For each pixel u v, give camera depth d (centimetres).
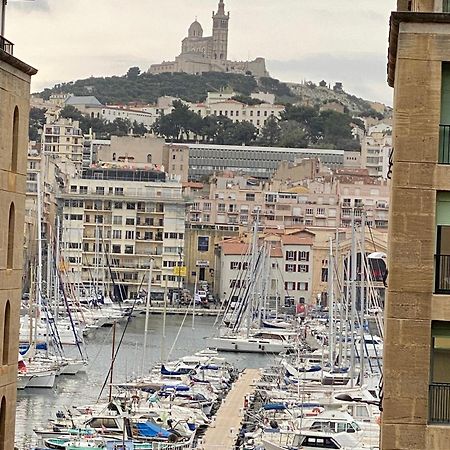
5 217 3931
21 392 12194
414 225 3144
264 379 13338
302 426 8900
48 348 14062
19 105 4038
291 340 18200
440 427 3108
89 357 16225
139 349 17775
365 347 13175
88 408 10031
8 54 3866
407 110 3155
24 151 4106
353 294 12669
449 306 3128
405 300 3139
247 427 10081
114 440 8644
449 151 3170
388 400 3127
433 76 3152
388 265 3212
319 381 12369
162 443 8656
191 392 11644
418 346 3130
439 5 3241
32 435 9431
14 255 4038
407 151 3152
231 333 19312
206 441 9438
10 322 4006
